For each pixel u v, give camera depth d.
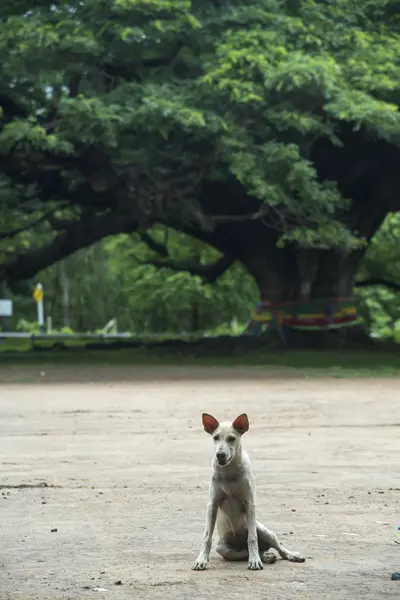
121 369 35.34
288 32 40.28
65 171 38.69
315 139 40.78
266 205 40.53
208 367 36.16
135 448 15.73
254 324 46.78
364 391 25.92
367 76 39.03
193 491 11.80
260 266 46.41
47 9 39.97
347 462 14.07
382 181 43.81
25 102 38.12
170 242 60.00
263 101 37.75
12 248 51.56
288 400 23.53
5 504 11.01
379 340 48.34
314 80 36.97
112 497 11.42
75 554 8.55
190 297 72.25
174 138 38.00
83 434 17.56
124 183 38.53
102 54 37.66
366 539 9.09
